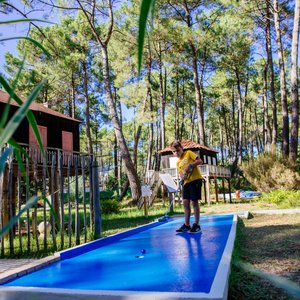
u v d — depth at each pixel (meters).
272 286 2.98
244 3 23.09
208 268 3.65
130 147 62.06
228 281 3.00
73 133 18.34
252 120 51.78
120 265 4.22
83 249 5.46
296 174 14.46
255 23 26.70
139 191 19.64
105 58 19.16
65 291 2.88
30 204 0.63
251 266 3.62
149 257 4.59
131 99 24.84
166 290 2.91
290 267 3.51
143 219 11.91
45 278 3.71
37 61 26.27
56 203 11.16
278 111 45.06
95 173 7.10
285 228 6.52
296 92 16.73
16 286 3.20
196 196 6.62
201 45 25.39
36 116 15.72
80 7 19.16
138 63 0.53
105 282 3.37
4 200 8.57
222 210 13.80
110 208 15.34
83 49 27.47
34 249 6.02
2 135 0.54
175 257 4.43
